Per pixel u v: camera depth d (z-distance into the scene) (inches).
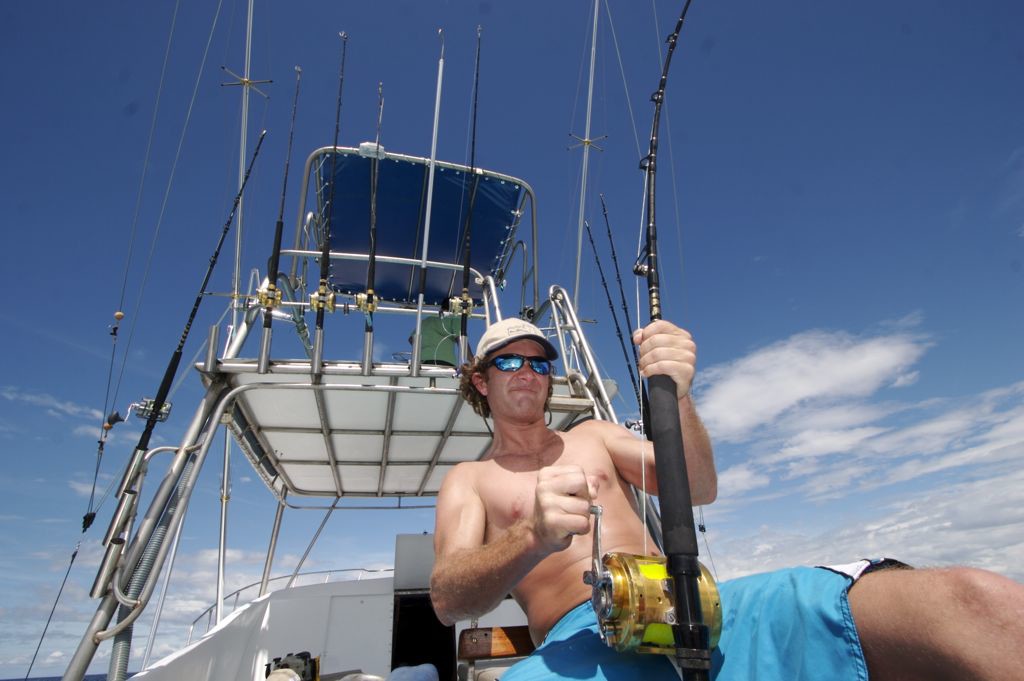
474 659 94.0
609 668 50.8
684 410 63.6
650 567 46.6
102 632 81.3
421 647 193.2
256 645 165.6
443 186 202.1
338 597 195.3
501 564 47.3
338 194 200.8
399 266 216.8
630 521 71.4
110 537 85.6
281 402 136.6
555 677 50.6
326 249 128.0
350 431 161.0
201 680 107.9
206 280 104.3
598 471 73.7
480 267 223.9
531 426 79.2
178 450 102.9
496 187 206.2
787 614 46.9
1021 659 32.8
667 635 45.2
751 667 47.9
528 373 79.7
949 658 35.9
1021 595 34.1
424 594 197.9
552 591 66.1
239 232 134.8
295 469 193.6
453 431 165.5
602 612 45.8
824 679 42.3
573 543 67.3
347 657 186.4
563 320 155.9
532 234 201.3
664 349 48.3
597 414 129.0
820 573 47.3
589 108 140.3
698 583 40.5
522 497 69.4
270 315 118.3
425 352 203.3
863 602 42.0
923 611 37.4
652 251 54.6
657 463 44.5
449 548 63.2
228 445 164.4
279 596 193.0
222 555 157.6
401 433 164.9
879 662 40.8
